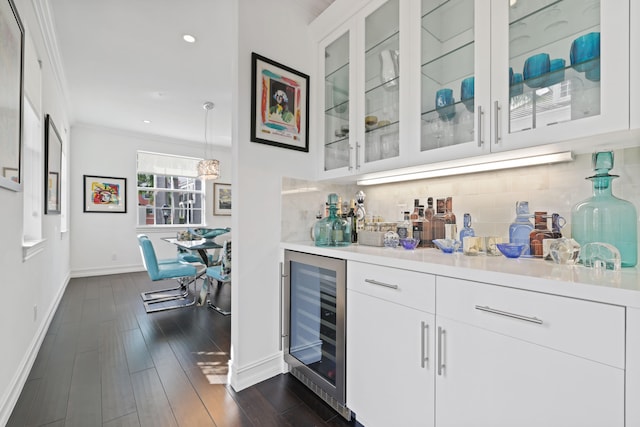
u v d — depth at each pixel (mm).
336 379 1426
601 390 685
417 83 1396
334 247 1609
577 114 961
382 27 1620
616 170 1111
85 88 3418
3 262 1424
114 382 1721
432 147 1384
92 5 2066
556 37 1035
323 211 2043
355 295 1341
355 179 1893
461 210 1586
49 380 1737
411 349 1101
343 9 1744
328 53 1975
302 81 1957
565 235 1223
